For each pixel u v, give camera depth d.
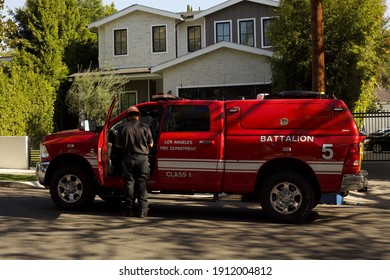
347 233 7.23
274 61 16.28
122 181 8.58
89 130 8.87
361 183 7.64
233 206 10.27
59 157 8.88
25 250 6.08
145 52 27.14
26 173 16.31
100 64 27.84
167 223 7.96
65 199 8.95
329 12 15.11
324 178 7.69
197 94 22.56
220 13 26.23
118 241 6.59
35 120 24.52
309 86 15.78
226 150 7.98
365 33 14.88
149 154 8.71
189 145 8.09
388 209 9.81
